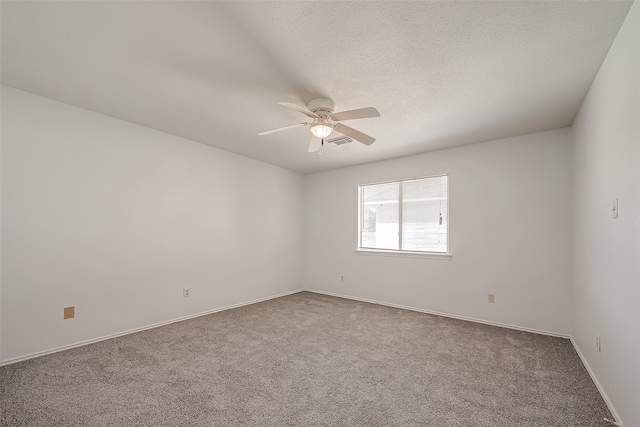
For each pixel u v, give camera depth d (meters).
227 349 2.67
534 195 3.23
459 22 1.54
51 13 1.51
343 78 2.12
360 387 2.04
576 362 2.44
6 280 2.33
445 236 3.88
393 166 4.34
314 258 5.26
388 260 4.32
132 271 3.08
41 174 2.51
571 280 3.00
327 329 3.23
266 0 1.40
